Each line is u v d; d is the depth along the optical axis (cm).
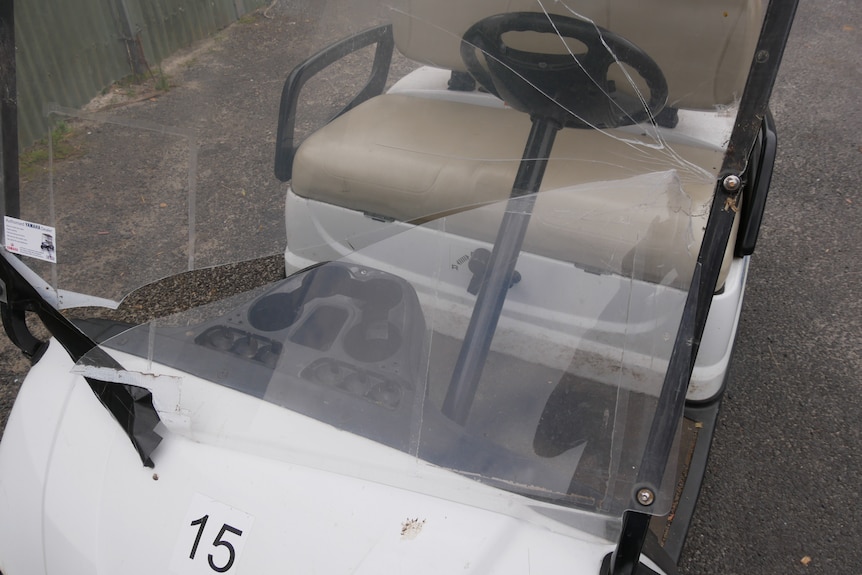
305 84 110
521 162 112
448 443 99
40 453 108
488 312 104
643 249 96
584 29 101
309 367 107
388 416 102
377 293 112
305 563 90
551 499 93
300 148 114
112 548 97
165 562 94
